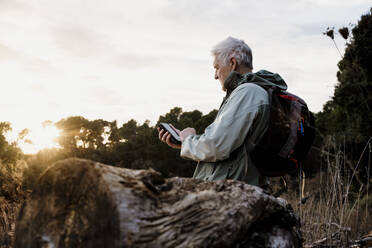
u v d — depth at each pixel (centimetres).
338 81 789
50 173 125
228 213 122
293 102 189
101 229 105
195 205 118
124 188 108
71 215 117
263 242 133
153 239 102
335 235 284
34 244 126
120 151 3228
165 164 2788
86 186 113
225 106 188
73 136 3897
